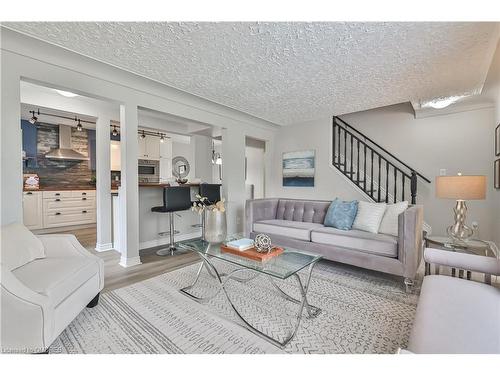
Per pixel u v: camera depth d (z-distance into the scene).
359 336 1.61
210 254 2.10
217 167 7.75
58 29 1.91
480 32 1.92
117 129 5.69
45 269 1.63
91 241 4.19
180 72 2.67
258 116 4.53
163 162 6.59
